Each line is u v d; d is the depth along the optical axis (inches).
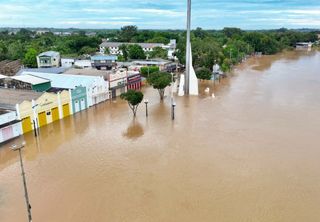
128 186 1339.8
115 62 4490.7
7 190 1320.1
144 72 3939.5
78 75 2994.6
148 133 2011.6
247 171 1465.3
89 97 2672.2
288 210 1157.1
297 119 2292.1
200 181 1374.3
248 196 1251.8
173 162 1571.1
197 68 4143.7
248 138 1900.8
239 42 6909.5
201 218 1112.8
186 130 2063.2
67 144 1834.4
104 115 2447.1
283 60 6501.0
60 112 2340.1
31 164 1573.6
